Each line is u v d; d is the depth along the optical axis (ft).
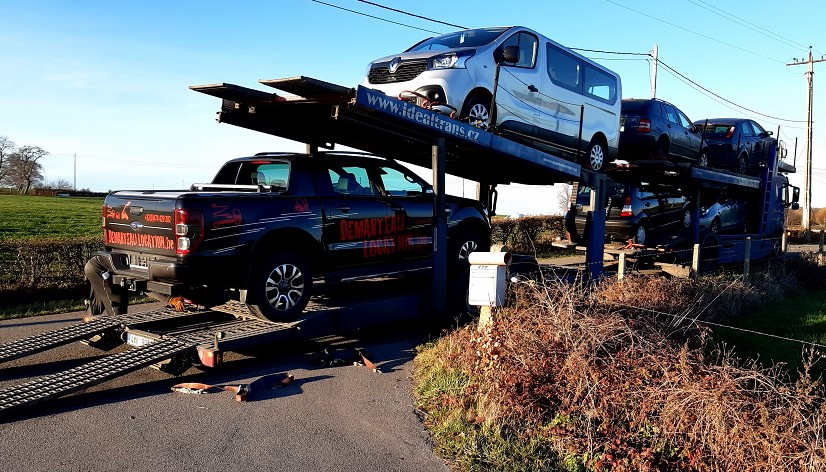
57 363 21.12
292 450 14.46
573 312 19.57
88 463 13.43
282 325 21.45
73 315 30.27
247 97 23.29
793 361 25.21
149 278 20.48
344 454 14.35
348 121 22.06
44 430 15.17
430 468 13.87
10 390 16.85
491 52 28.37
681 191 46.73
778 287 43.65
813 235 122.42
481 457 14.43
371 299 26.04
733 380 15.84
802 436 14.25
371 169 25.55
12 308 31.78
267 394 18.29
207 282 20.16
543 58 31.53
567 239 45.09
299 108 23.34
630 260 41.01
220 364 19.62
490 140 26.32
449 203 28.07
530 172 32.22
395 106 21.79
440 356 20.97
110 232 22.85
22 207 122.42
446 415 16.80
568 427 15.71
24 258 35.19
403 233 25.84
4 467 13.12
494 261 19.86
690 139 47.98
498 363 17.61
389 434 15.62
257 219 20.99
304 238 22.45
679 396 15.69
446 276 26.14
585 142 35.32
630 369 17.37
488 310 20.03
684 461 14.85
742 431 14.49
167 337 20.18
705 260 46.80
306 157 23.48
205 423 15.90
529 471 13.91
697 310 29.27
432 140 25.07
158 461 13.64
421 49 30.07
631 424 15.85
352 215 23.91
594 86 35.96
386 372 20.81
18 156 267.18
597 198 33.65
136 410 16.71
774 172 59.72
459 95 26.48
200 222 19.61
